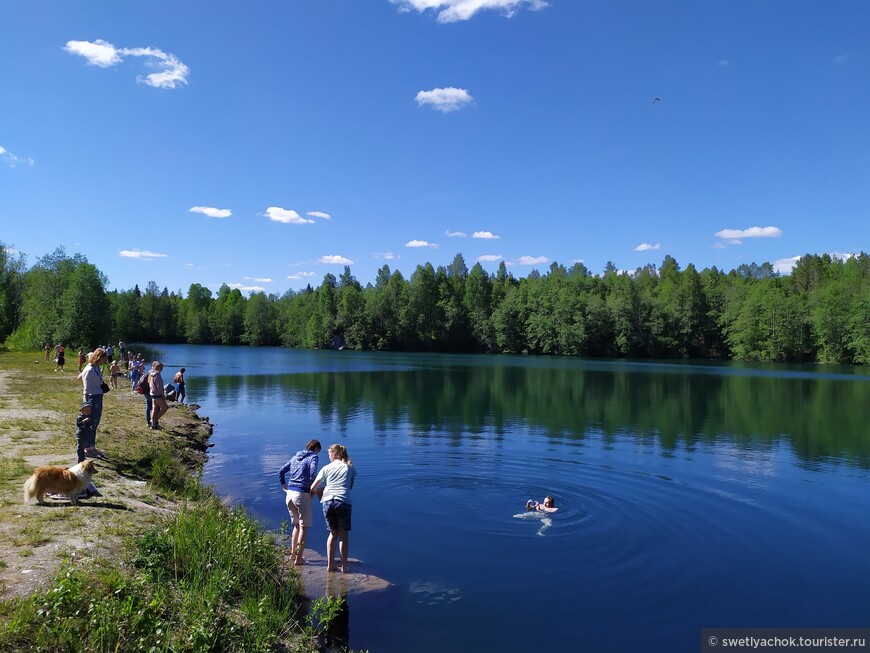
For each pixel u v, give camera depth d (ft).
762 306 290.97
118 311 410.72
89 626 17.78
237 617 21.77
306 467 30.25
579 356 321.11
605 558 31.73
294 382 145.79
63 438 46.47
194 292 493.77
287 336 405.39
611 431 76.02
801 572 30.32
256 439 67.41
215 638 19.42
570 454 59.67
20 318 261.65
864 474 53.21
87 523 26.91
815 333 274.16
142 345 400.06
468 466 53.26
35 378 101.91
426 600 26.14
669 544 34.12
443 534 35.01
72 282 214.90
